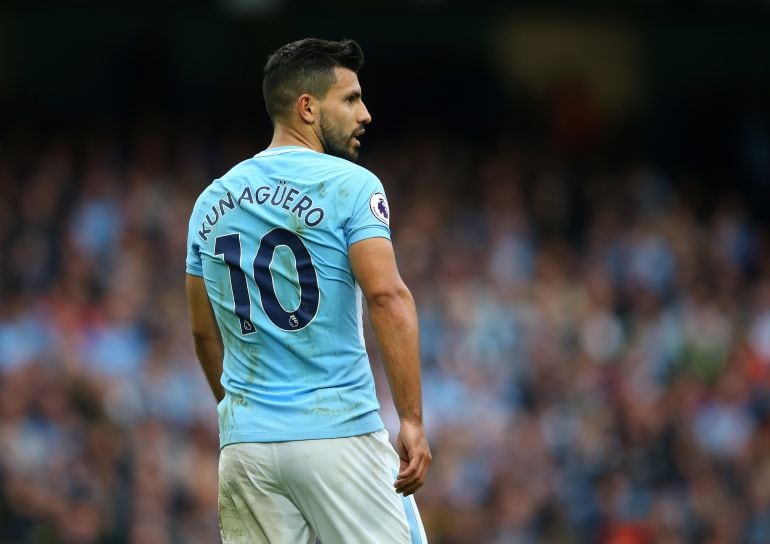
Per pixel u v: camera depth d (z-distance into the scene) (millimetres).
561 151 68750
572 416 48000
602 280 56562
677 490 46719
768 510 47031
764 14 71938
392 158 62406
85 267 47750
